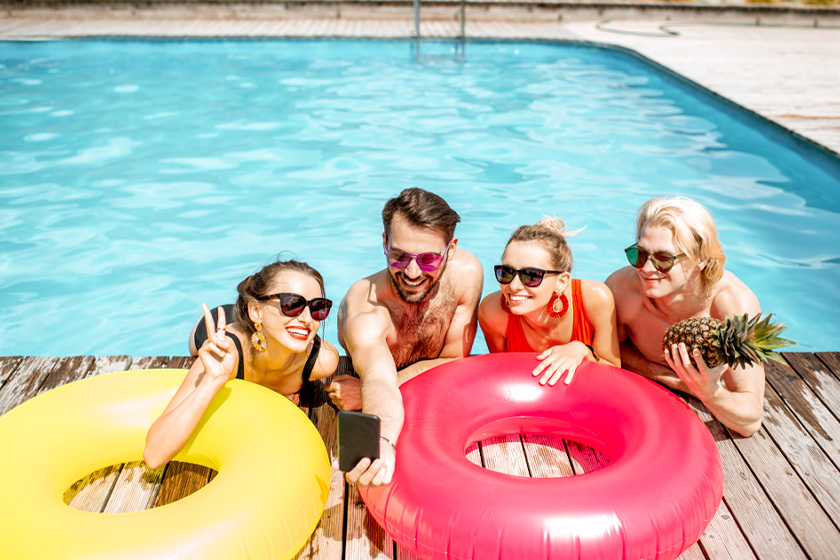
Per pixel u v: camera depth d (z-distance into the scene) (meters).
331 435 2.89
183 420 2.37
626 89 9.43
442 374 2.78
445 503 2.10
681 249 2.69
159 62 10.44
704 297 2.88
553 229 3.11
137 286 4.70
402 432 2.44
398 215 2.61
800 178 6.41
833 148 5.98
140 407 2.59
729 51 11.05
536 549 1.98
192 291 4.65
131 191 6.08
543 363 2.85
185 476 2.62
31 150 6.91
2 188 6.03
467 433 2.63
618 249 5.22
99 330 4.23
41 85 9.10
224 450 2.43
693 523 2.12
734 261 5.02
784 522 2.43
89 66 10.09
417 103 8.66
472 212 5.78
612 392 2.68
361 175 6.48
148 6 12.99
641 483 2.14
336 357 3.07
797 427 2.94
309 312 2.60
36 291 4.59
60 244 5.17
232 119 7.98
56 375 3.25
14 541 1.96
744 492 2.57
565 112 8.39
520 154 7.02
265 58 10.80
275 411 2.52
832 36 12.93
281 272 2.62
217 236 5.36
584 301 3.02
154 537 1.97
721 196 6.09
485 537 2.02
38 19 12.59
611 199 6.03
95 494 2.52
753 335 2.47
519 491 2.10
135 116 8.01
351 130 7.68
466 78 9.84
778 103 7.68
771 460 2.74
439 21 13.48
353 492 2.59
